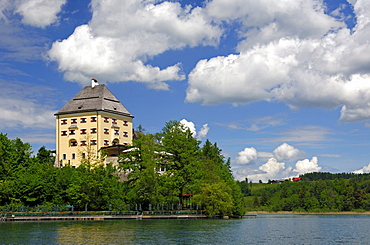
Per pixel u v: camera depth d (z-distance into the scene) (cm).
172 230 6303
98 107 14762
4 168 9844
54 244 4684
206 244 4850
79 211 8906
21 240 4991
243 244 4972
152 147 10025
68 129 14912
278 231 6894
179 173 9662
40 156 13888
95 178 9525
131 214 9138
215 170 11556
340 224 9244
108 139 14838
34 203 9256
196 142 10200
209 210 9731
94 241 4938
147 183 9475
